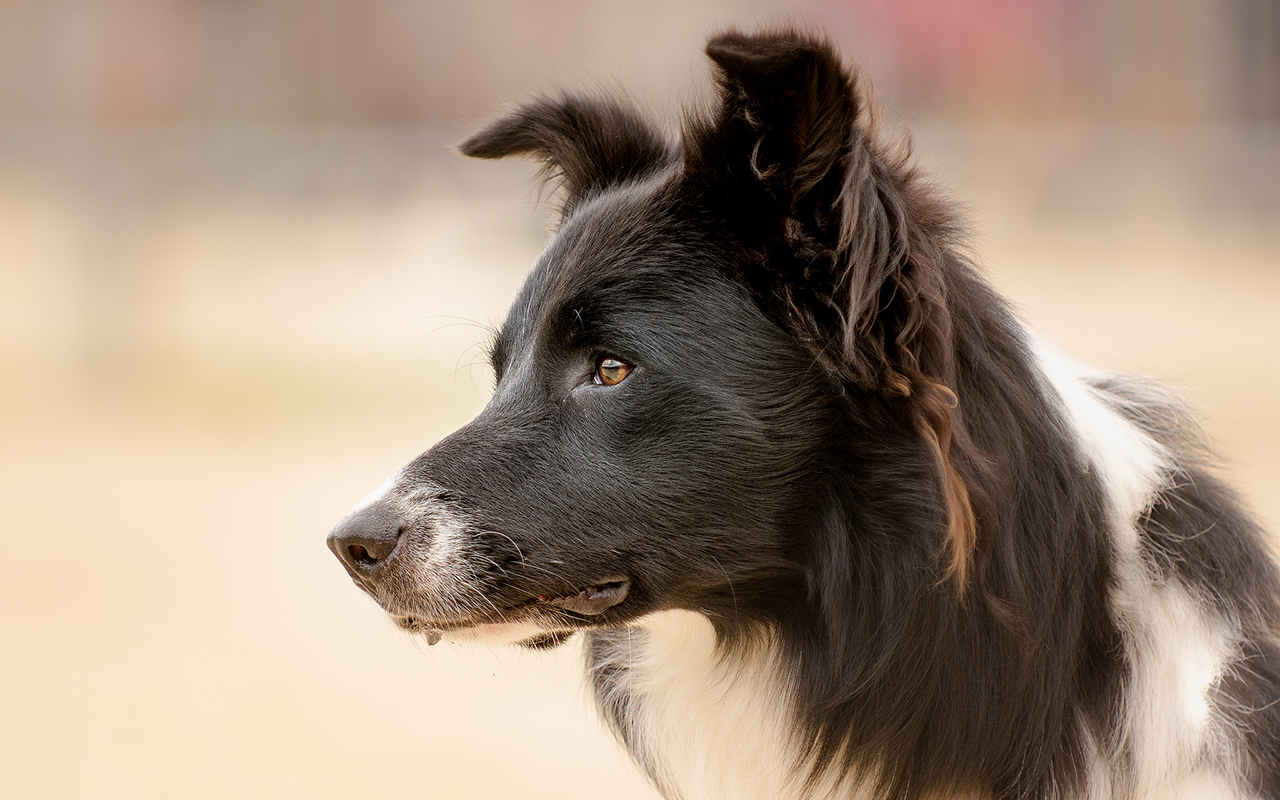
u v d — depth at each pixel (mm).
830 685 4859
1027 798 4664
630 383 4871
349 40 42125
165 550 14523
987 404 4621
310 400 22109
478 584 4898
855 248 4332
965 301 4711
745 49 4273
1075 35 41656
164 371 24984
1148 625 4758
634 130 6027
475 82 42156
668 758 5523
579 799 8445
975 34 39719
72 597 12961
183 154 31188
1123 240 35594
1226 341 21781
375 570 4965
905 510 4613
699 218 4918
